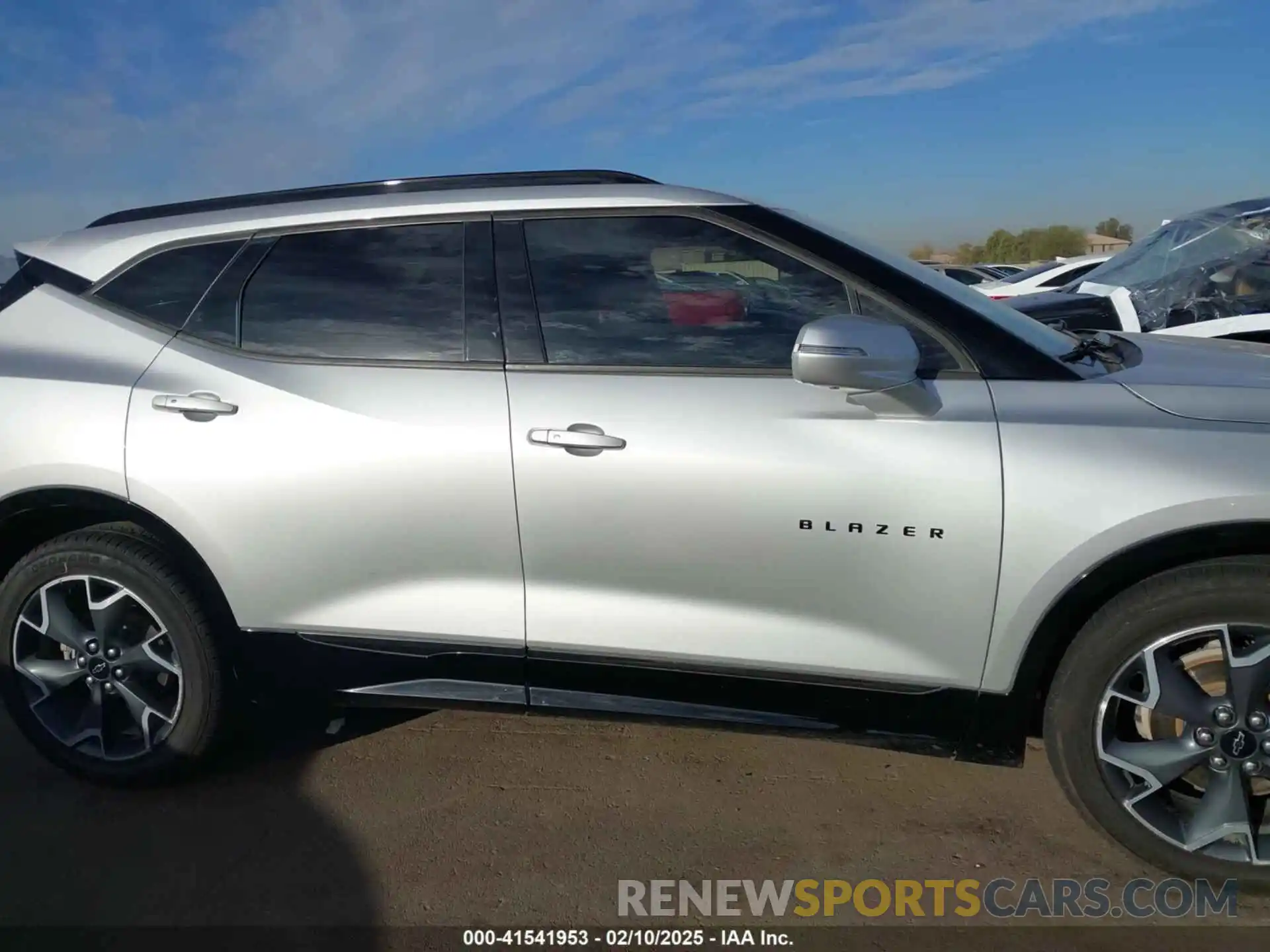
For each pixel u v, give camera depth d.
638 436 2.44
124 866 2.59
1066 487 2.24
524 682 2.68
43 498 2.79
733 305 2.53
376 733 3.29
